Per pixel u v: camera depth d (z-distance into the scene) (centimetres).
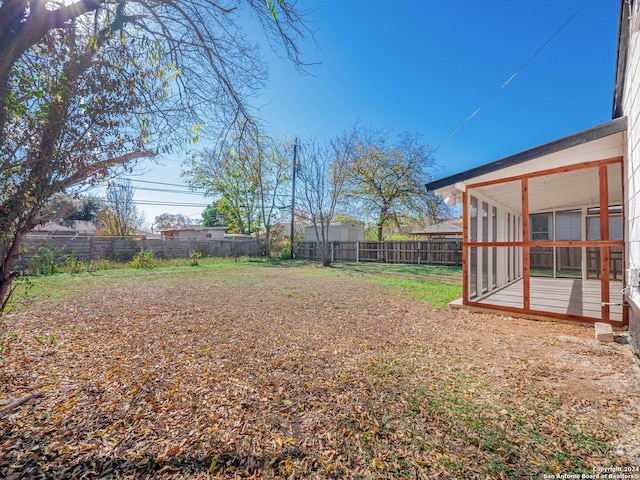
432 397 225
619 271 889
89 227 2156
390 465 157
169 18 234
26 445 174
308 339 365
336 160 1484
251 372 272
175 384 250
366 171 1684
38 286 754
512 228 834
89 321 446
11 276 187
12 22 151
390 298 620
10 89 152
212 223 3034
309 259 1795
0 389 239
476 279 584
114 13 195
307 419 199
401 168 1675
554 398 220
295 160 1436
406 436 180
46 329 405
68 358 306
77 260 1123
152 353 320
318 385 246
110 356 312
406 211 1764
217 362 296
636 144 309
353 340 361
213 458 164
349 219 1997
